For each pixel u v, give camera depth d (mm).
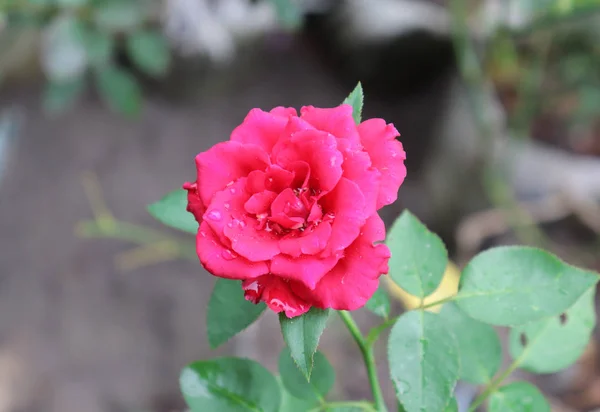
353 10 870
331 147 286
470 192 650
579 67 604
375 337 316
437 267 323
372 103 886
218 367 333
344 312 313
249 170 295
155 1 769
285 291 285
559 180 587
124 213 759
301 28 883
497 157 598
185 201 331
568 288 309
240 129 299
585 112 592
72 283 708
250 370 334
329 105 877
